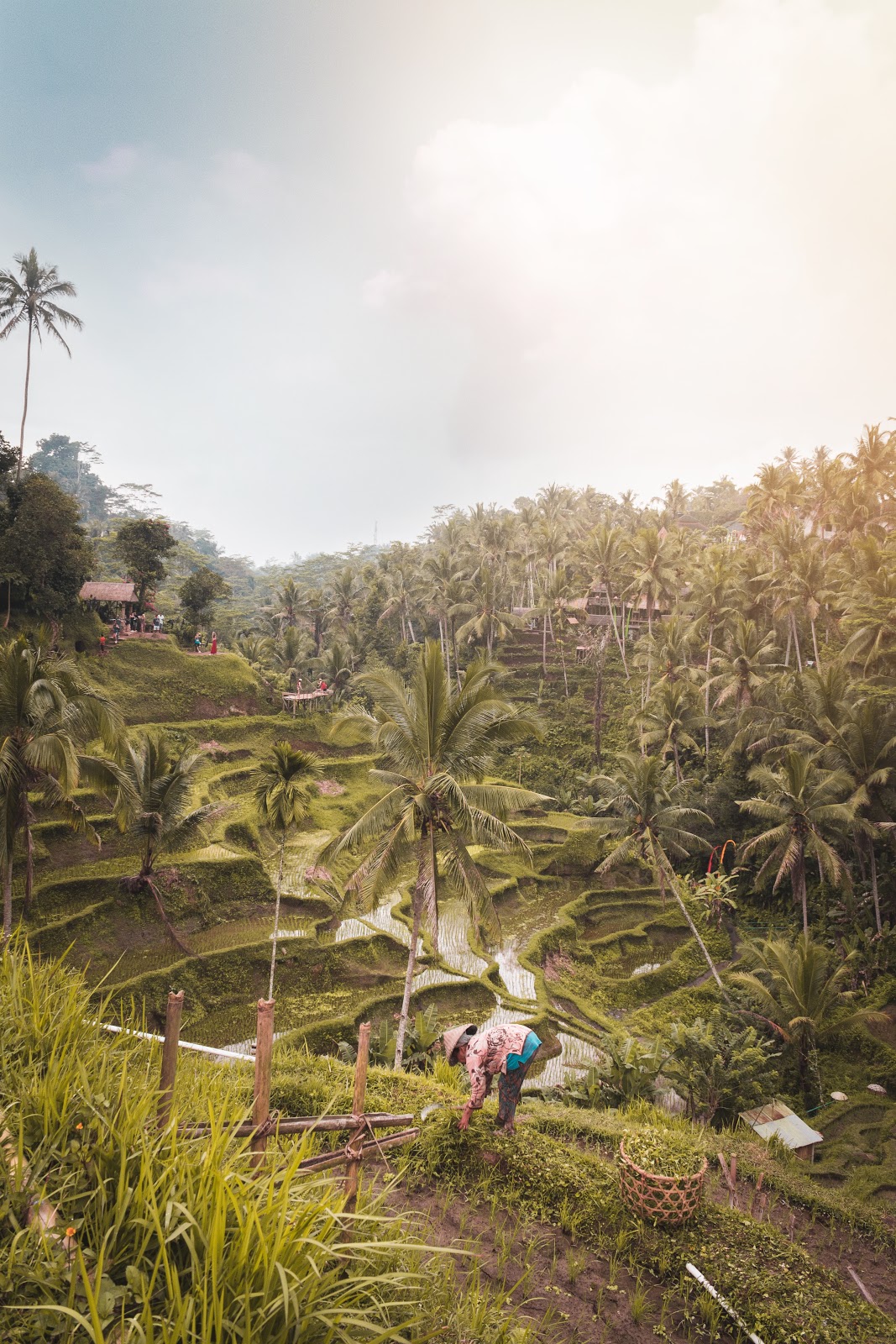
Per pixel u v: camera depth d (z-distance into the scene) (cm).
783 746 3959
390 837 2086
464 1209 616
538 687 6994
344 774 4750
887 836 3569
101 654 4553
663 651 5581
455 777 2153
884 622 3694
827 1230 1016
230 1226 266
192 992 2666
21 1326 224
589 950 3628
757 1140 1402
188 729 4500
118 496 14875
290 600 8275
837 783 3466
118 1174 286
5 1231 261
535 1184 634
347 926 3403
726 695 4866
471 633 7225
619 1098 2081
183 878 3122
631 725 5903
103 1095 328
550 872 4366
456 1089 1205
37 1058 364
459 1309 382
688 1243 604
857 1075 2716
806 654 5850
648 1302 559
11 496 4269
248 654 6544
